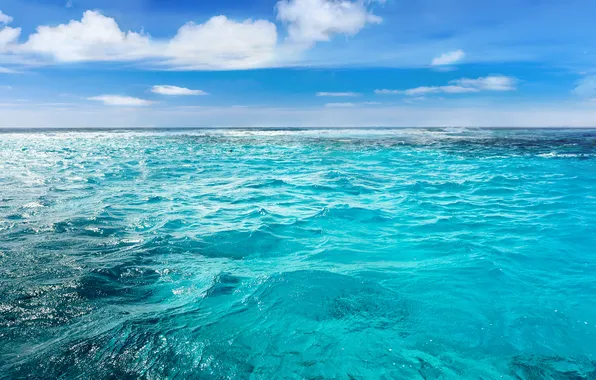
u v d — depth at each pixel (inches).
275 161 692.7
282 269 199.0
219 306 159.2
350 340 138.2
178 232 261.9
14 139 1309.1
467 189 426.3
